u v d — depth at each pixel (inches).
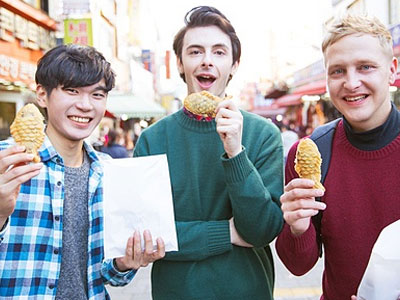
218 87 78.8
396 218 62.9
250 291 73.9
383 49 61.4
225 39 77.6
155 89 1202.6
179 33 82.0
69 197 71.4
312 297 170.6
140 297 173.5
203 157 77.1
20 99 391.5
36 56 395.5
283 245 67.4
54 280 66.2
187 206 76.5
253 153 76.7
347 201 66.3
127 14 933.8
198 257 72.6
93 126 72.2
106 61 73.4
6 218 58.9
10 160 54.4
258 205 67.9
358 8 435.8
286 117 872.3
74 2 464.4
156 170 68.6
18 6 345.1
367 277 56.6
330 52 63.9
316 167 59.6
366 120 63.7
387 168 64.0
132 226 66.6
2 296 63.7
